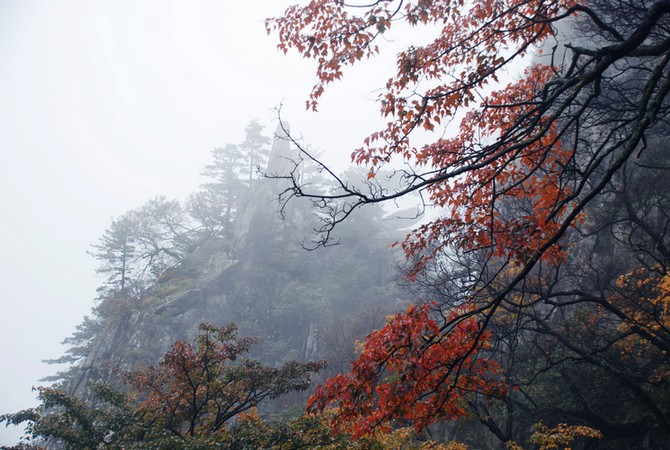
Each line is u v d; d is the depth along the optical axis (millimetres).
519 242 4613
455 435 19141
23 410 13000
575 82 4465
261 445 10852
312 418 11781
